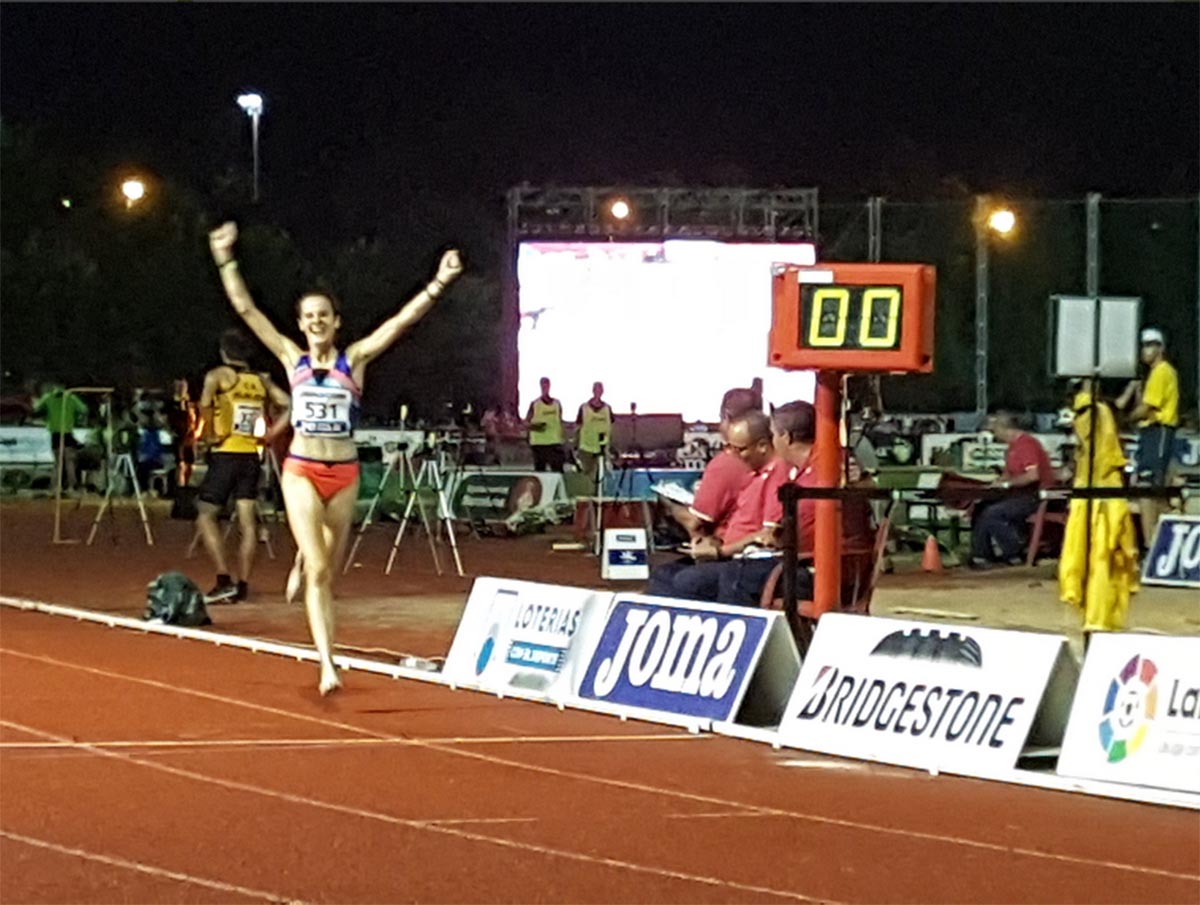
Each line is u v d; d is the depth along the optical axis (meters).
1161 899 7.45
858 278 10.76
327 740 10.57
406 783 9.45
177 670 13.11
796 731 10.45
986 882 7.67
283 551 23.48
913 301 10.65
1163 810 8.97
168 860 7.90
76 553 23.12
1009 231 34.69
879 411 32.56
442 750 10.31
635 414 33.25
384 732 10.84
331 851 8.07
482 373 50.78
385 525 27.94
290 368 12.02
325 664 11.96
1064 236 38.72
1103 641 9.59
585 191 37.69
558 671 11.96
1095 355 11.67
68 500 33.47
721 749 10.39
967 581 20.00
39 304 49.75
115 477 32.41
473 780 9.54
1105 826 8.63
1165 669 9.29
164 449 33.84
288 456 12.06
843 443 11.97
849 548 11.72
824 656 10.56
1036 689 9.66
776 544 12.11
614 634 11.74
